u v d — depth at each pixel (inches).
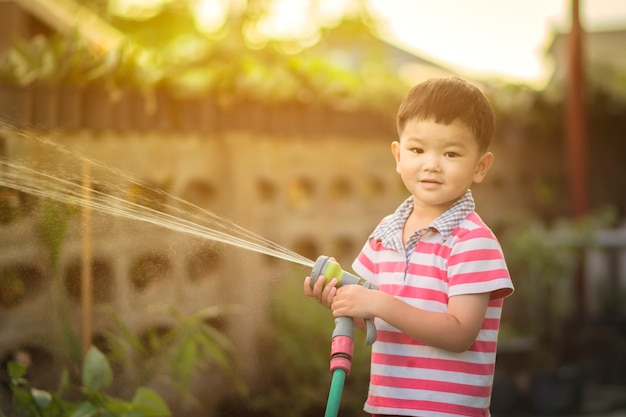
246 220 172.6
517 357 212.4
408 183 74.1
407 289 72.6
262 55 215.3
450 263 71.5
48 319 105.6
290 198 181.2
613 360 231.8
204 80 168.2
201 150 166.6
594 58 382.3
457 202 74.3
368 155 194.5
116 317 110.7
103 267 111.3
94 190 108.9
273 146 178.4
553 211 257.8
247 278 156.5
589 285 246.8
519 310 223.0
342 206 190.4
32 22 197.9
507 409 204.1
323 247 186.5
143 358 114.0
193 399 134.6
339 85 191.5
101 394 95.6
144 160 158.2
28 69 149.0
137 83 157.5
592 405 211.5
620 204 299.4
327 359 160.6
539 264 222.5
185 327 118.3
